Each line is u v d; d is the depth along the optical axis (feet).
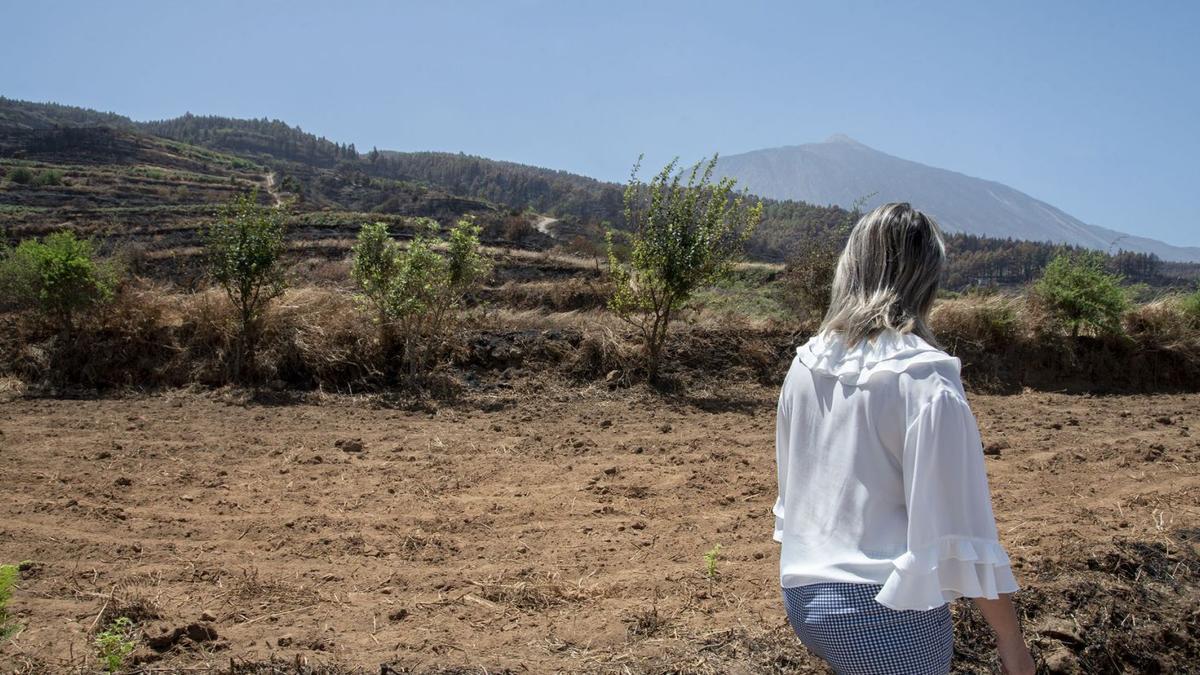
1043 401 36.04
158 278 49.08
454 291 34.94
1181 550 15.70
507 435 26.66
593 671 11.35
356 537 16.67
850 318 6.63
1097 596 13.85
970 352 40.09
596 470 22.39
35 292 32.91
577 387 34.60
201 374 32.96
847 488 6.40
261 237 33.35
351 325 34.91
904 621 6.16
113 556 15.39
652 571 15.31
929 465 5.96
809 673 11.48
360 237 34.19
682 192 34.96
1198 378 40.52
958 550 5.93
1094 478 21.91
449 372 34.73
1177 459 23.89
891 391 6.23
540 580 14.79
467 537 17.08
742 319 40.24
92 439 24.29
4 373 32.42
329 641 12.04
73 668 10.94
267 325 34.09
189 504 18.74
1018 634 6.35
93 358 32.99
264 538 16.72
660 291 35.65
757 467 22.80
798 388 6.95
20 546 15.56
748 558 15.99
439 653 11.80
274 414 28.99
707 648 12.03
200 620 12.57
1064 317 41.06
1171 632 13.48
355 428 27.22
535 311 40.55
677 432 27.58
